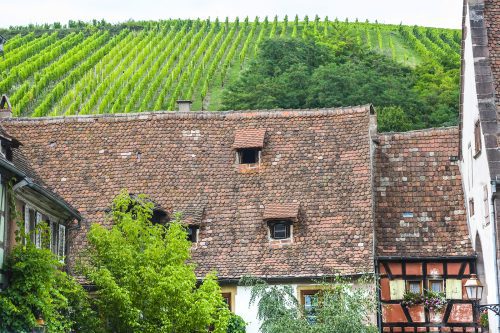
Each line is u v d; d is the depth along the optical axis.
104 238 33.34
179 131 44.94
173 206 41.78
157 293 32.22
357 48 127.56
